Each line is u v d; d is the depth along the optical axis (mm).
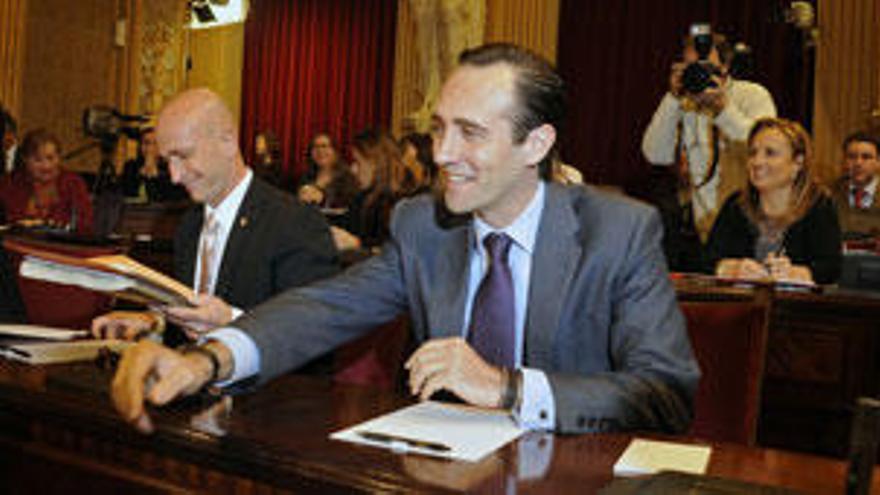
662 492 910
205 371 1320
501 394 1270
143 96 9578
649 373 1399
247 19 12836
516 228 1563
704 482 951
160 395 1216
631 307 1487
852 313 2744
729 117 4312
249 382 1434
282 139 12680
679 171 4637
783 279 3018
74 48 9172
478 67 1441
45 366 1496
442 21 8648
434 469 1034
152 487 1140
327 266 2443
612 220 1544
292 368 1515
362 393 1487
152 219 4105
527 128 1436
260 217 2438
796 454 1236
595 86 9047
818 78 6574
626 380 1347
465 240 1619
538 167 1574
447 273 1613
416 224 1671
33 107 8883
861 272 2840
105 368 1478
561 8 9195
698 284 2475
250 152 12898
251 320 1507
